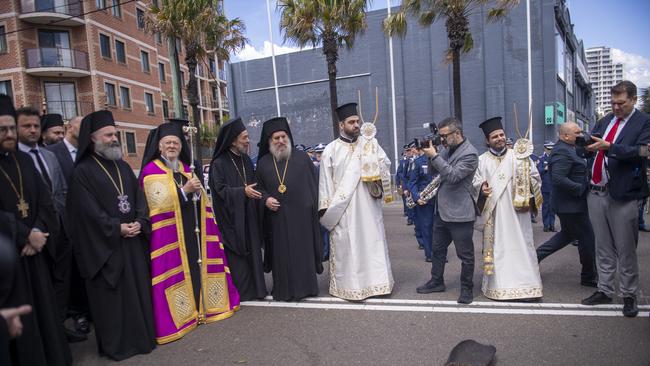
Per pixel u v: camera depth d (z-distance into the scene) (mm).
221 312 4527
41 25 23125
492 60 23938
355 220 4883
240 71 32375
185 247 4293
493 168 4836
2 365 1951
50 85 23531
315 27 12641
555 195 5027
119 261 3689
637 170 3809
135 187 4070
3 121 3221
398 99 26125
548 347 3512
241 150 5102
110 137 3832
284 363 3465
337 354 3566
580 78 36531
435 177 4898
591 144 3840
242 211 4828
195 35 13648
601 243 4320
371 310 4555
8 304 3002
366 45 27219
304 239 4953
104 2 25094
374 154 4883
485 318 4184
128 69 26812
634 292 4000
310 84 29844
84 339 4246
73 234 3689
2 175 3314
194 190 4277
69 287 4242
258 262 5027
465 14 11922
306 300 4980
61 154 4715
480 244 7945
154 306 3982
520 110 23688
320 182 5078
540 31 23141
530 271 4594
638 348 3424
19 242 3119
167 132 4270
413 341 3740
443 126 4535
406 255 7289
